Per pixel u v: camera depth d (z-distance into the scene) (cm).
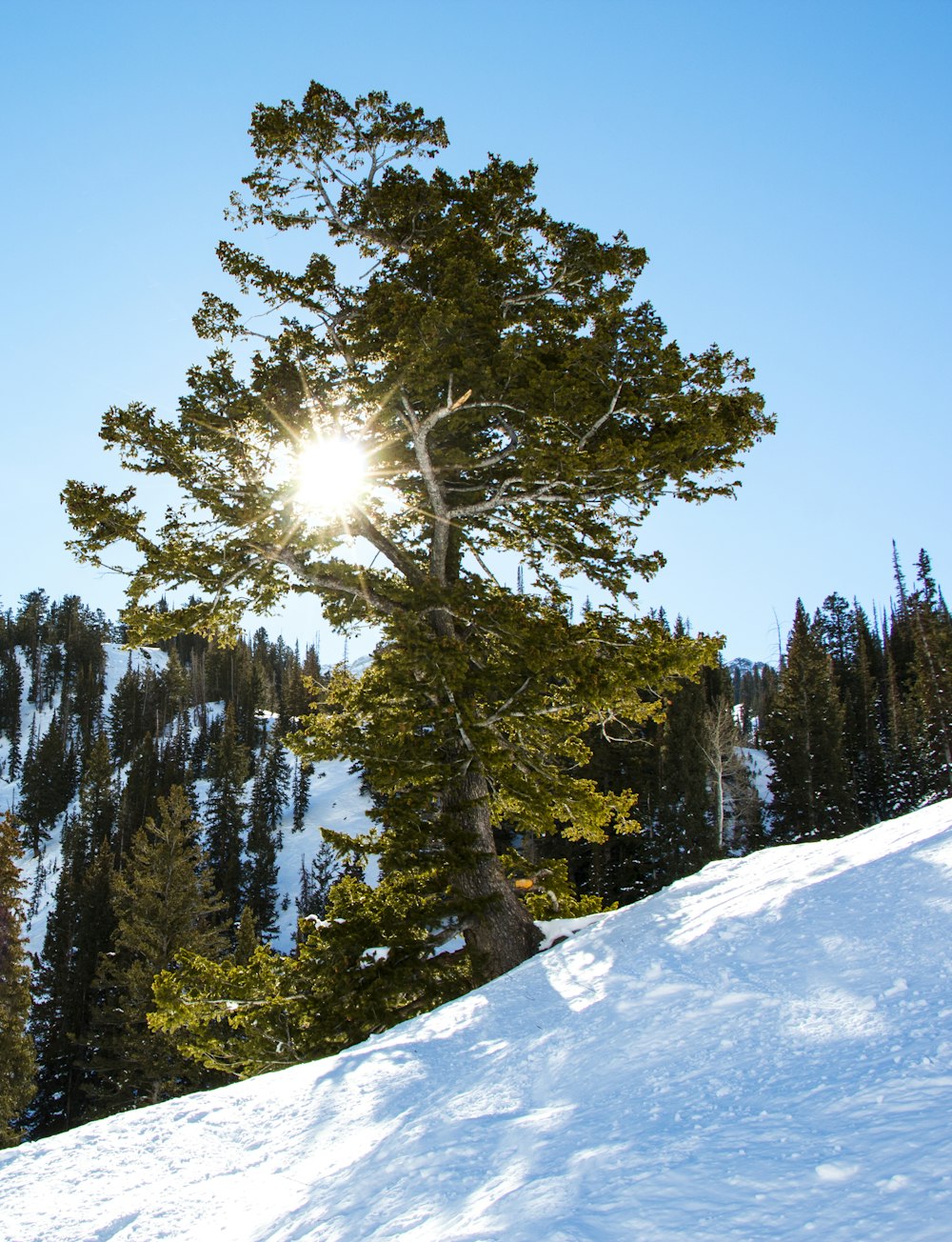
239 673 12975
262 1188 523
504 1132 456
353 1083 664
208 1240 469
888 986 478
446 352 1262
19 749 12419
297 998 1283
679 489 1367
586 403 1254
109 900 4350
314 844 8206
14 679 12650
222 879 6500
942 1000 437
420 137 1488
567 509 1374
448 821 1319
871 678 7256
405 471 1469
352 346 1445
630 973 686
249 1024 1276
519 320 1507
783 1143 328
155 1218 512
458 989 1276
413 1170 443
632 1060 498
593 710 1370
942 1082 346
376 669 1453
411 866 1287
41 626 15850
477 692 1326
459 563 1534
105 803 8044
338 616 1405
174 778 8088
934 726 5225
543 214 1534
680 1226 279
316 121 1425
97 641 14600
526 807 1380
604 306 1453
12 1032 3097
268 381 1446
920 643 5494
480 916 1304
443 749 1344
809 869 793
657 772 4175
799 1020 473
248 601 1361
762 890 782
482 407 1344
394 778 1266
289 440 1403
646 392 1293
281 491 1270
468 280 1342
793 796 4775
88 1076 4169
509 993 785
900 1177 273
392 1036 779
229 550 1284
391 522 1588
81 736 11619
